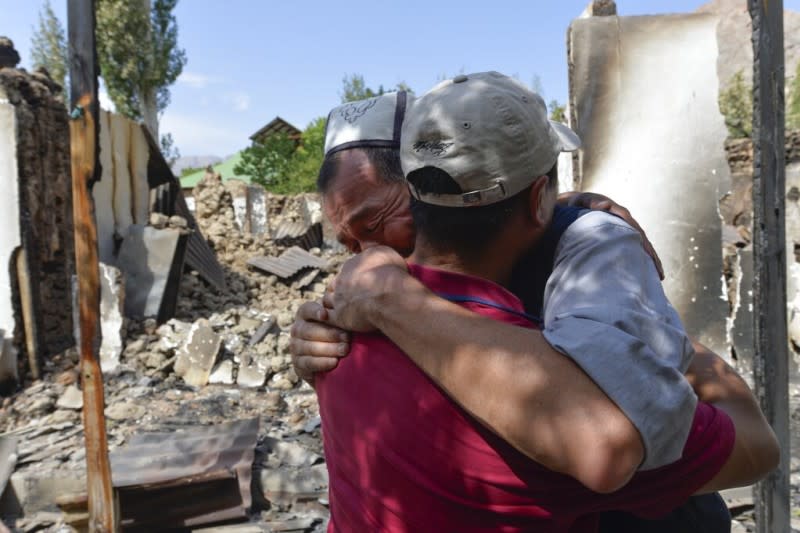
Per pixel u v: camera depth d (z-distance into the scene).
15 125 5.41
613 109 4.76
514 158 0.81
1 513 3.81
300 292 10.48
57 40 21.92
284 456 4.16
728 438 0.80
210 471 3.67
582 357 0.70
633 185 4.79
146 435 4.20
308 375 1.00
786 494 1.60
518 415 0.70
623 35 4.72
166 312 7.00
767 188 1.55
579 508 0.79
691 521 1.04
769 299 1.56
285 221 18.33
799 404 4.79
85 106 2.47
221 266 9.98
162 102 21.97
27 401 5.07
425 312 0.80
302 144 37.19
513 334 0.75
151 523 3.43
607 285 0.81
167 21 21.47
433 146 0.82
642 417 0.68
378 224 1.23
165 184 9.05
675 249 4.86
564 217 0.97
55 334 5.96
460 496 0.79
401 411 0.82
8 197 5.42
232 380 5.73
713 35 4.69
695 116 4.74
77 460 4.16
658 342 0.77
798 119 14.27
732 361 5.74
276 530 3.50
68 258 6.20
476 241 0.88
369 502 0.86
